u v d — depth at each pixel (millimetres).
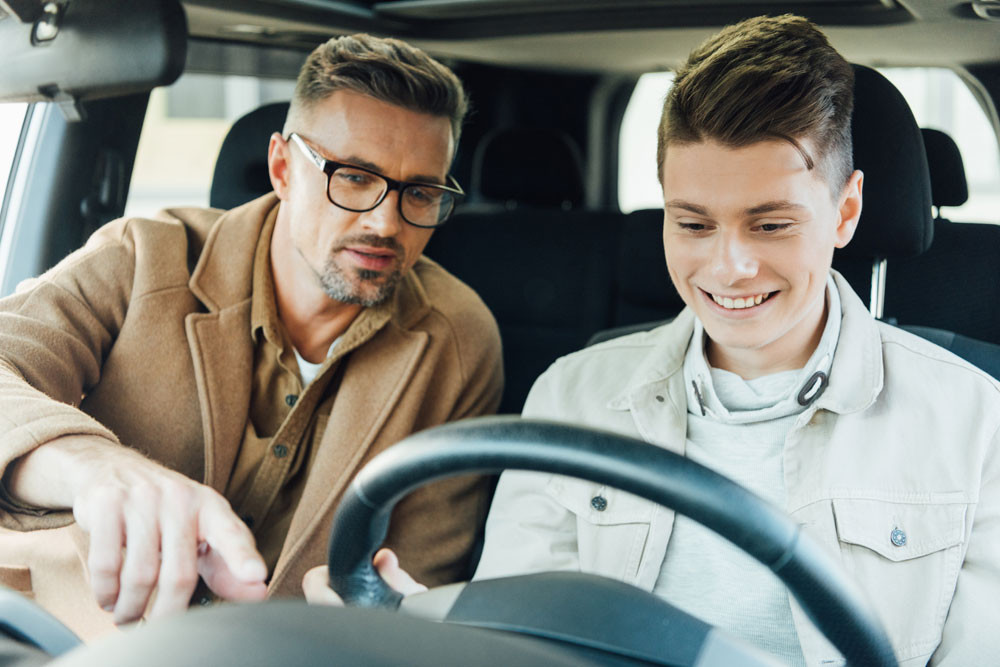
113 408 1436
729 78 995
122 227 1538
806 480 1119
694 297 1103
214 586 846
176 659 410
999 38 2002
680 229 1078
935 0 1818
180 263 1486
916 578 1077
